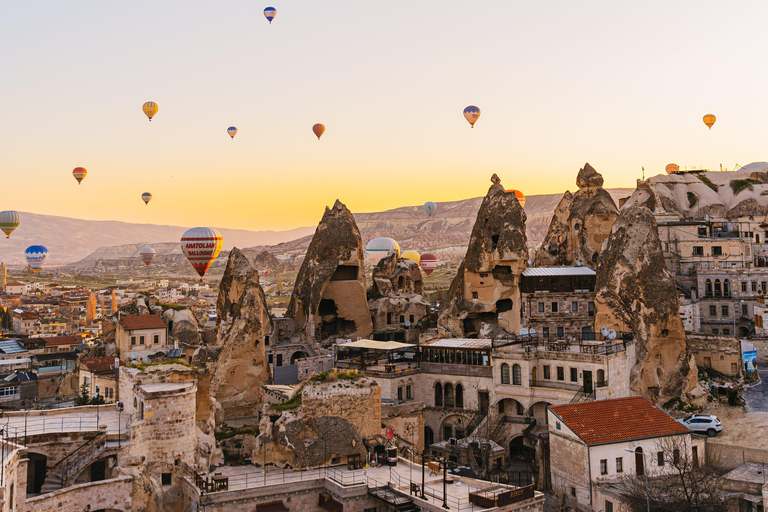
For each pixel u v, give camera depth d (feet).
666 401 268.21
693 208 511.40
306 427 219.41
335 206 385.29
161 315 417.28
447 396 292.40
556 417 219.00
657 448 211.82
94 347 424.87
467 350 287.69
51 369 453.17
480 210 362.53
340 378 227.61
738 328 347.56
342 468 217.77
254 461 222.89
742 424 245.45
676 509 184.75
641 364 269.44
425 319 408.46
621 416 220.02
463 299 355.77
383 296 408.87
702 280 358.02
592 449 203.92
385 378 281.13
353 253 375.86
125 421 206.59
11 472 152.25
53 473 184.24
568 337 301.02
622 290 283.59
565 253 396.98
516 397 267.80
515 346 281.74
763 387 282.77
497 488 197.06
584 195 392.06
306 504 201.16
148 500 186.09
